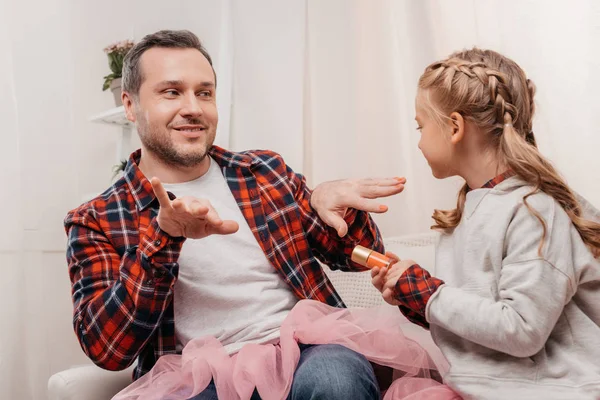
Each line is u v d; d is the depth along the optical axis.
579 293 1.03
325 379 0.96
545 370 0.97
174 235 1.08
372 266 1.13
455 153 1.12
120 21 2.26
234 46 2.04
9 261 1.81
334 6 1.95
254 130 2.02
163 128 1.33
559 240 0.98
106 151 2.24
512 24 1.52
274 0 1.99
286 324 1.14
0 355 1.78
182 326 1.24
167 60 1.34
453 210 1.17
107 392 1.24
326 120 1.95
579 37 1.45
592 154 1.44
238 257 1.29
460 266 1.09
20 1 1.93
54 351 1.98
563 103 1.46
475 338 0.97
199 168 1.38
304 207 1.42
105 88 2.11
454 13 1.71
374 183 1.29
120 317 1.13
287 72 1.98
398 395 1.07
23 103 1.92
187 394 1.08
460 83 1.09
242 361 1.06
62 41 1.99
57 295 2.00
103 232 1.28
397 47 1.88
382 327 1.19
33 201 1.91
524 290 0.95
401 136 1.87
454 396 1.03
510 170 1.08
